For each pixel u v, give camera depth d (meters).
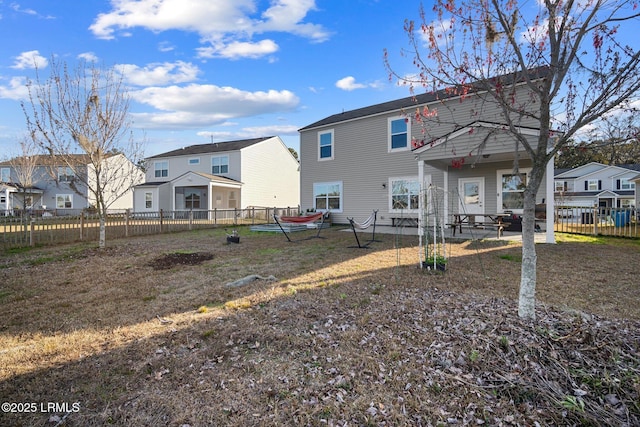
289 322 3.71
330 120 17.19
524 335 3.11
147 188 24.55
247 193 24.20
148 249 8.85
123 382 2.61
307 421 2.18
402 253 7.98
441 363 2.81
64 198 27.56
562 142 3.26
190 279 5.72
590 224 12.18
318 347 3.13
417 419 2.20
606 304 4.07
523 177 11.72
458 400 2.38
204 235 12.39
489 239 10.06
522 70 3.43
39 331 3.57
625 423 2.14
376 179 15.24
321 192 17.12
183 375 2.70
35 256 7.80
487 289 4.80
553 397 2.36
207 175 21.98
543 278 5.33
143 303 4.49
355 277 5.63
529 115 3.49
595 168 31.77
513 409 2.29
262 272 6.14
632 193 28.11
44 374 2.71
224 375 2.70
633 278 5.29
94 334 3.46
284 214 21.14
